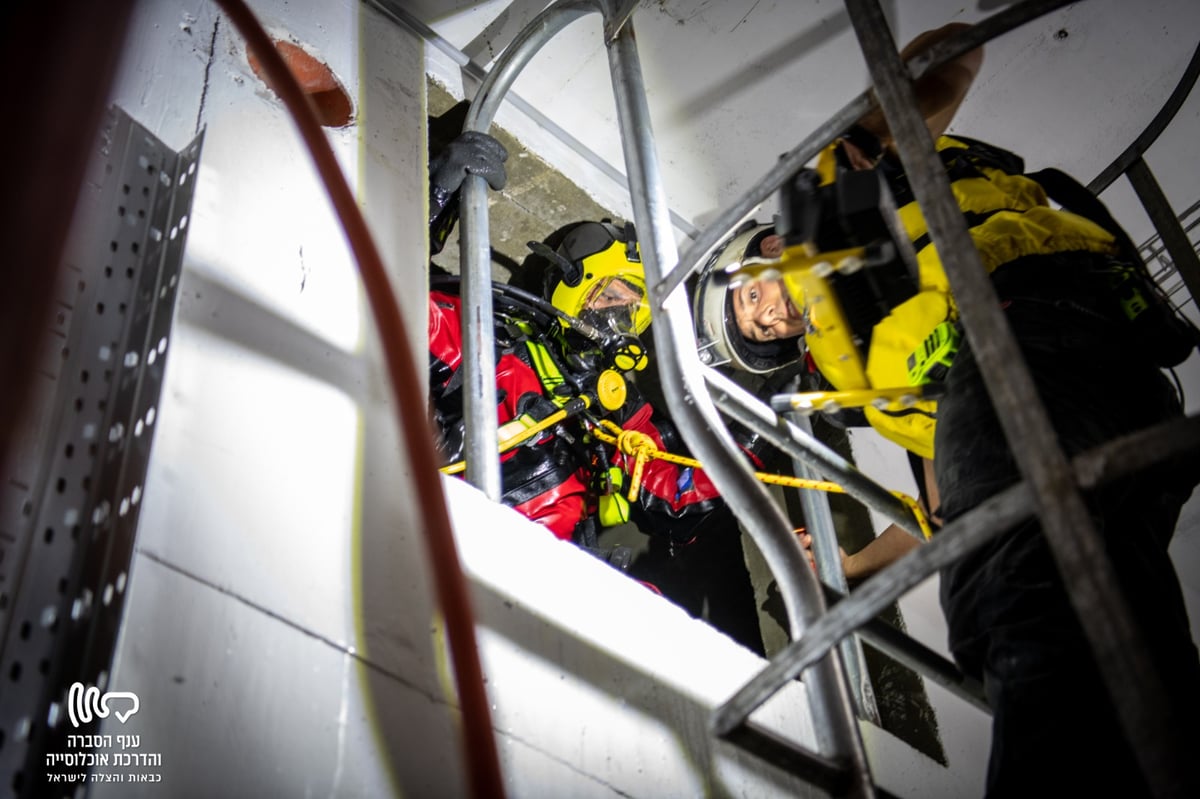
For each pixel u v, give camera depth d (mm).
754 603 3160
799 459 2018
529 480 2520
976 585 1419
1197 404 3438
